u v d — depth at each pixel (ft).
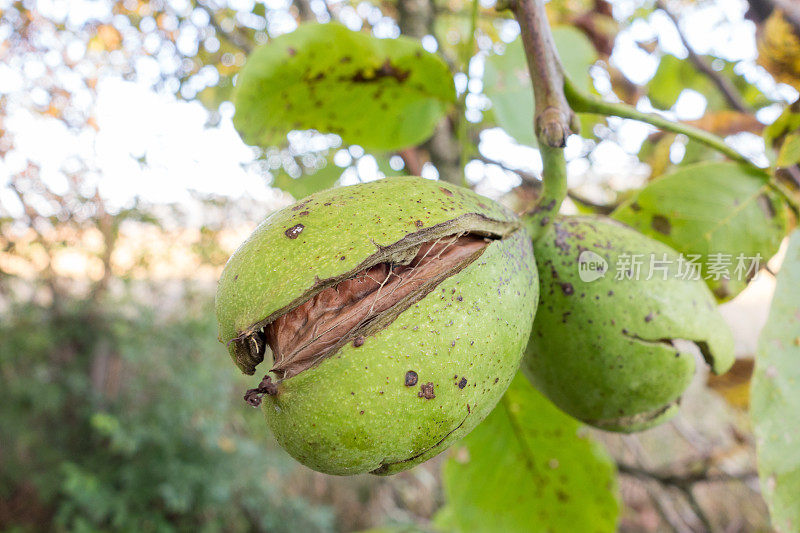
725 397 0.77
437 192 0.35
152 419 1.98
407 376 0.31
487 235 0.35
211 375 2.09
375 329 0.31
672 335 0.41
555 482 0.56
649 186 0.50
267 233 0.33
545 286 0.42
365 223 0.32
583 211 0.69
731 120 0.65
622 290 0.41
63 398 2.05
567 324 0.42
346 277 0.31
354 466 0.32
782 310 0.39
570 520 0.56
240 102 0.48
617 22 0.84
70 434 2.03
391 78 0.49
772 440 0.36
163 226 1.99
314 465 0.33
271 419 0.33
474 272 0.34
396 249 0.32
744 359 0.72
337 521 2.24
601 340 0.41
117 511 1.79
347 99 0.50
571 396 0.44
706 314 0.43
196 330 2.08
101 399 2.04
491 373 0.34
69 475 1.88
